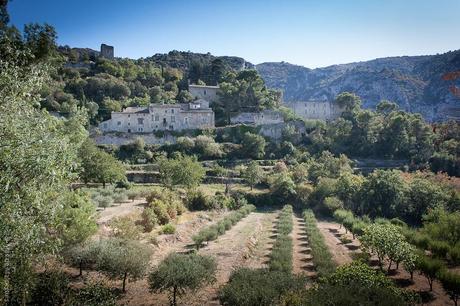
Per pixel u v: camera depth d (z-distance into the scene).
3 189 11.91
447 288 26.59
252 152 105.88
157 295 25.47
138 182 79.38
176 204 53.78
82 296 19.61
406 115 120.50
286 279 23.22
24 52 14.66
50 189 14.25
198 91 140.75
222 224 48.59
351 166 102.00
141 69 168.00
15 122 12.77
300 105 152.25
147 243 36.53
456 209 61.69
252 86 139.00
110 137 102.88
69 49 172.62
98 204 48.94
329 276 23.98
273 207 76.50
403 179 73.31
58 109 108.69
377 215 68.12
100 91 133.25
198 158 101.56
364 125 116.12
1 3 16.62
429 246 36.91
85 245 26.94
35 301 18.33
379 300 17.70
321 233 51.06
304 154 107.31
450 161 91.88
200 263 26.02
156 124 112.06
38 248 14.19
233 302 20.73
